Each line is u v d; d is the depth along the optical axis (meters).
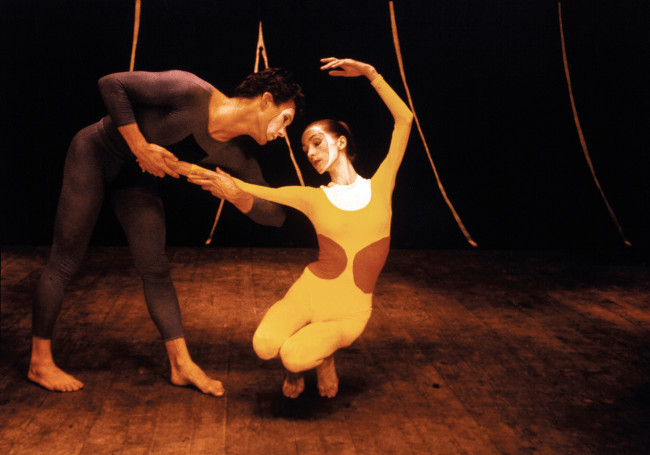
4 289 4.65
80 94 5.64
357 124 5.91
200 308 4.39
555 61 5.98
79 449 2.63
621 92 6.10
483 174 6.21
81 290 4.68
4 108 5.64
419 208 6.25
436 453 2.67
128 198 3.10
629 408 3.11
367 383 3.31
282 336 2.73
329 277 2.82
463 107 6.05
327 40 5.76
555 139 6.16
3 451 2.60
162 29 5.57
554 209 6.32
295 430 2.82
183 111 2.85
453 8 5.83
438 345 3.85
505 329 4.15
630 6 5.92
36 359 3.16
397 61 5.86
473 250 6.30
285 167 5.93
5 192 5.81
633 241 6.36
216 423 2.86
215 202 6.06
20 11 5.43
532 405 3.12
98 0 5.47
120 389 3.17
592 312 4.54
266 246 6.19
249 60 5.70
